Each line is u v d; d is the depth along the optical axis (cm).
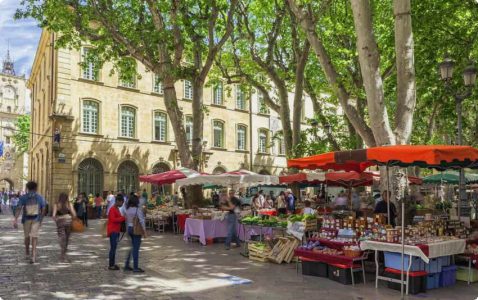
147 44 1834
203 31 2080
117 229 990
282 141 4294
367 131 1223
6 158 7244
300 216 1129
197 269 1002
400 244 794
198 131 1958
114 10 1883
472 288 842
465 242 881
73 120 2870
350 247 877
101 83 3030
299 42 2091
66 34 1934
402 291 772
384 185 1105
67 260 1089
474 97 1730
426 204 2206
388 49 1745
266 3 1916
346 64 1855
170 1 1734
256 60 2123
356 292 796
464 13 1708
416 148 747
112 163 3045
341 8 1928
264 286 835
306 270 946
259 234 1327
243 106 3981
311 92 2348
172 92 1905
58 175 2788
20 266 1005
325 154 912
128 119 3189
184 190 2067
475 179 2009
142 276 914
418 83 1767
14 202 3178
